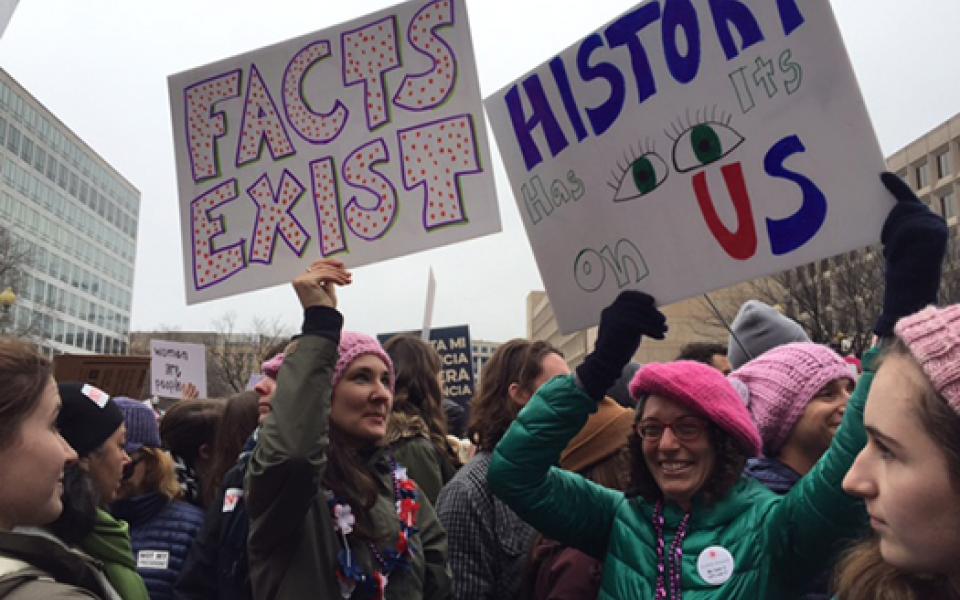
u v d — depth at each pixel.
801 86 2.29
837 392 2.69
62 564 1.64
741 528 2.06
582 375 2.31
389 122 3.33
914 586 1.27
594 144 2.67
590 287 2.68
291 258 3.38
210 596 2.70
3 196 72.88
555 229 2.77
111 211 97.62
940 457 1.13
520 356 3.37
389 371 2.79
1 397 1.57
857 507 1.92
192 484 3.88
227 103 3.54
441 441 4.03
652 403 2.17
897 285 1.88
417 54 3.32
